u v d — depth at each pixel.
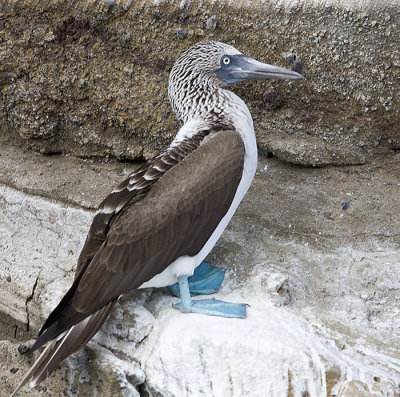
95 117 9.95
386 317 8.17
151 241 7.46
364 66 9.10
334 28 9.03
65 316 7.17
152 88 9.70
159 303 8.09
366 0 8.87
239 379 7.27
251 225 8.97
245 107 8.55
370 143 9.48
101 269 7.34
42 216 9.41
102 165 10.15
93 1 9.50
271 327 7.53
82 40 9.67
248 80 9.51
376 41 8.98
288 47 9.24
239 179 7.84
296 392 7.22
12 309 8.72
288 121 9.61
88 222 9.26
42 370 7.08
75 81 9.82
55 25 9.66
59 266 8.88
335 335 7.86
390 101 9.20
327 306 8.23
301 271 8.50
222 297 8.20
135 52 9.63
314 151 9.52
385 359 7.62
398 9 8.82
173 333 7.52
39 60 9.80
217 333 7.37
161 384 7.48
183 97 8.65
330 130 9.52
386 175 9.53
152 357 7.59
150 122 9.82
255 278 8.26
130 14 9.47
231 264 8.57
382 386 7.22
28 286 8.70
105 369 7.55
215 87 8.56
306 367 7.22
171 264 7.70
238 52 8.62
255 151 8.38
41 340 7.05
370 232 8.88
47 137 10.10
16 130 10.22
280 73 8.48
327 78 9.26
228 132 7.99
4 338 8.86
